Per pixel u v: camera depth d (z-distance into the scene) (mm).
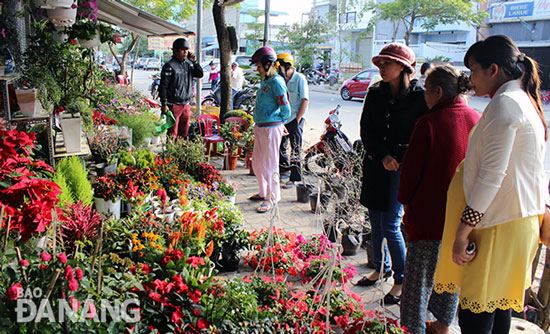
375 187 3387
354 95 19750
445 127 2666
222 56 8312
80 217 3209
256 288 3076
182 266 2688
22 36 5574
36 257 2244
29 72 4406
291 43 30859
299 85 6309
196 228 3377
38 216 2238
